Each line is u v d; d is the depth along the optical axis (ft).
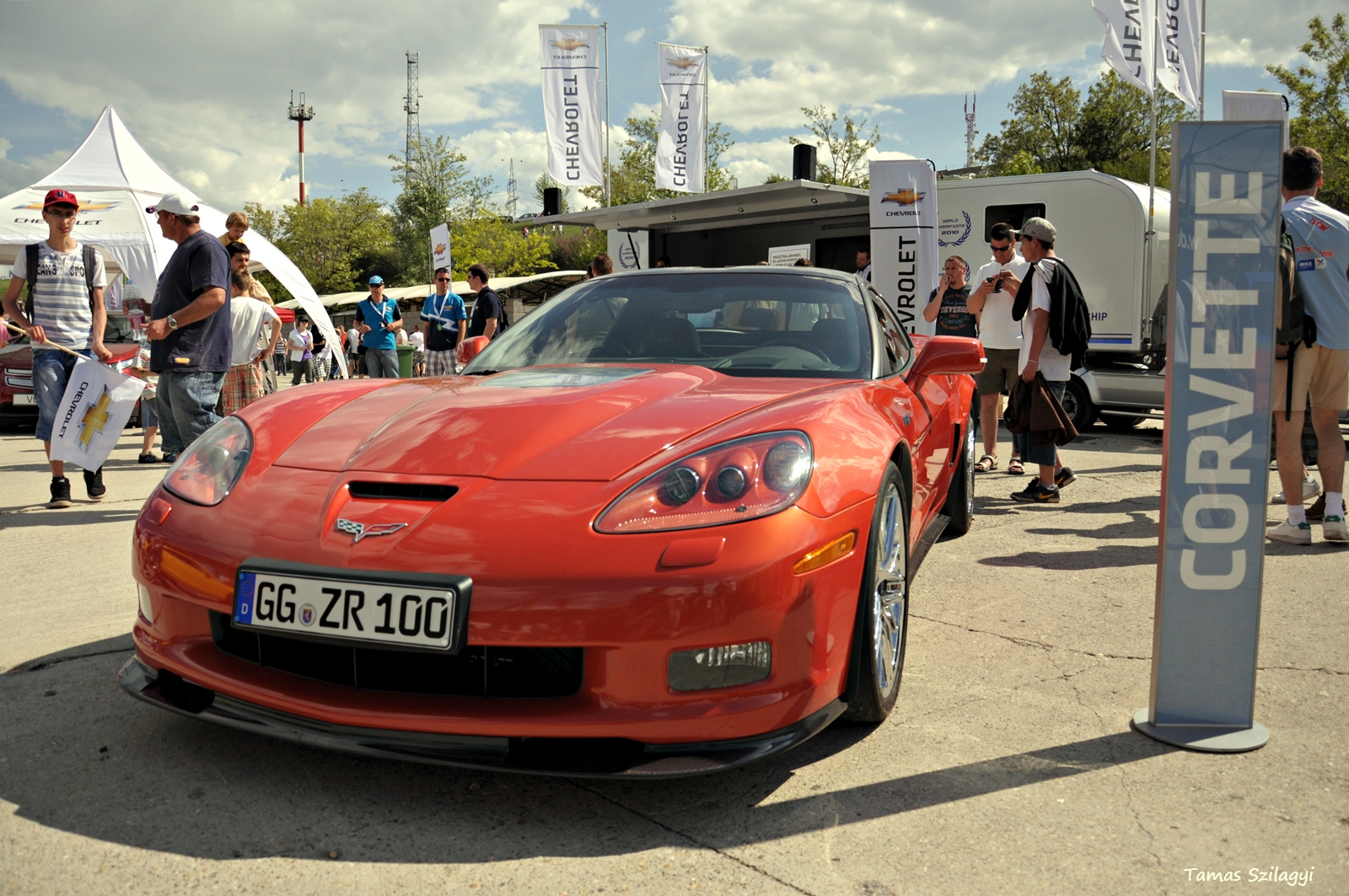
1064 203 29.55
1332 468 13.50
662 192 131.13
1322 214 13.07
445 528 5.82
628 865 5.38
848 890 5.15
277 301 163.73
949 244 31.94
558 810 6.01
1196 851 5.57
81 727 7.11
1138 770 6.63
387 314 32.30
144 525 6.70
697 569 5.62
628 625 5.54
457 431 6.81
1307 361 13.25
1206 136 6.81
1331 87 76.13
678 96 51.80
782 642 5.85
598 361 9.25
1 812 5.82
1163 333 29.07
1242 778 6.51
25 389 31.42
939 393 11.50
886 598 7.45
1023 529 14.87
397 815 5.90
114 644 9.01
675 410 7.01
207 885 5.09
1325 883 5.23
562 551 5.64
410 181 167.43
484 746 5.66
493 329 27.66
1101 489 18.70
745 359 9.04
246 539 6.16
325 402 7.95
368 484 6.34
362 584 5.68
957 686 8.25
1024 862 5.44
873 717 7.18
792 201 40.34
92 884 5.07
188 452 7.38
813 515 6.06
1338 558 12.72
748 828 5.82
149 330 14.79
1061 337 16.35
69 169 31.99
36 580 11.43
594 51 52.21
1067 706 7.80
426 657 5.99
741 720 5.71
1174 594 7.18
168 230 15.30
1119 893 5.12
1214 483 7.07
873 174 24.39
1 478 20.30
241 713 6.11
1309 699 7.96
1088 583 11.63
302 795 6.13
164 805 5.95
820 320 9.61
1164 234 29.58
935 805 6.11
